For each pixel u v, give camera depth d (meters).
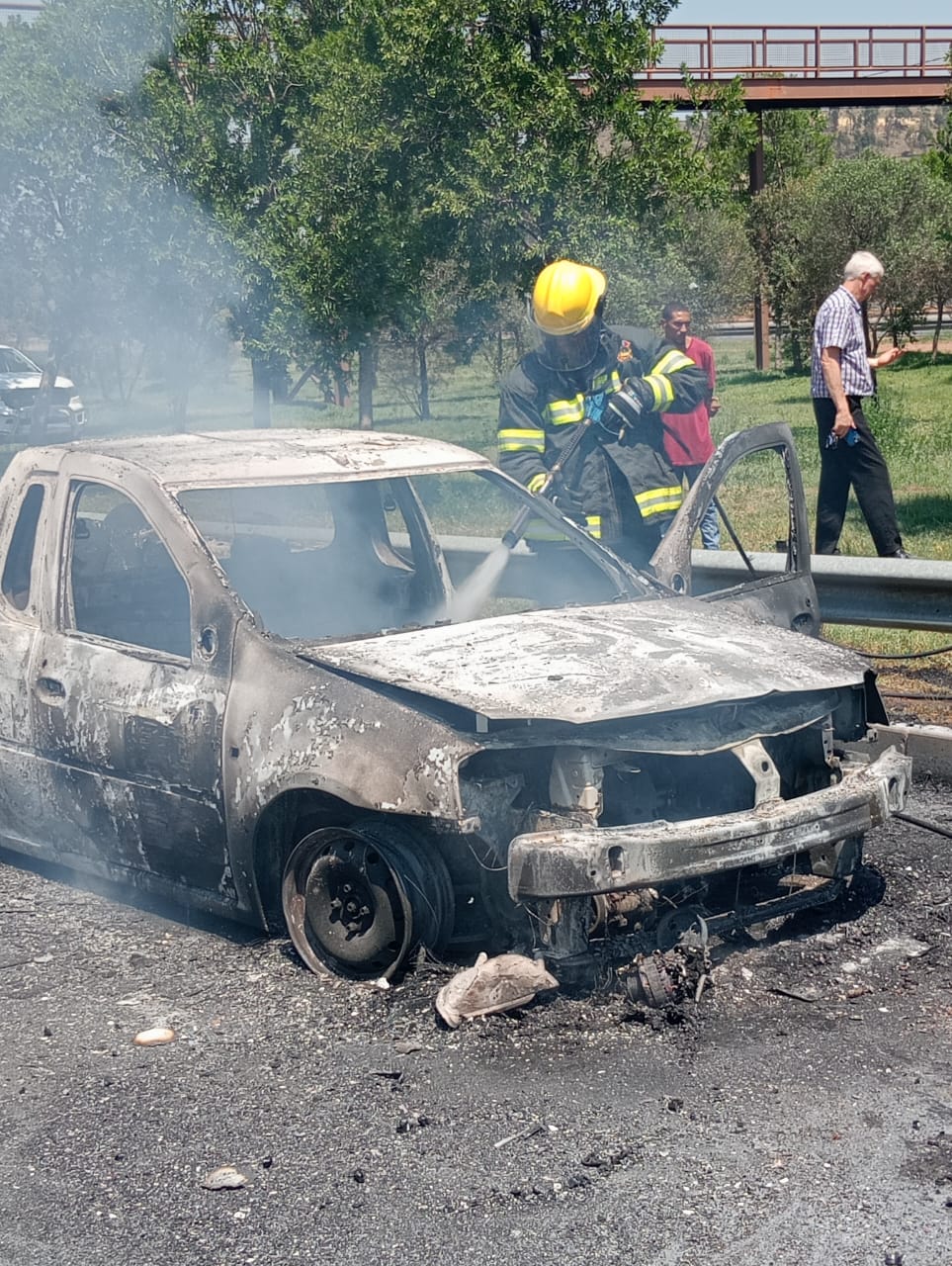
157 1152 3.84
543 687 4.56
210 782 5.05
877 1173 3.59
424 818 4.48
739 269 35.88
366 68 16.88
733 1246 3.31
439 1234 3.41
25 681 5.75
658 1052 4.28
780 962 4.90
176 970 5.04
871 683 5.20
